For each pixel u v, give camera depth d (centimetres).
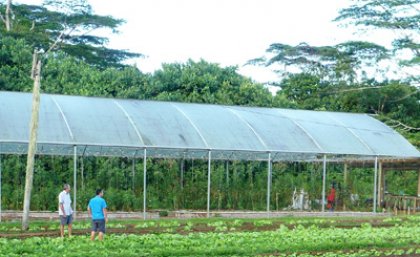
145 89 5388
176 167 4231
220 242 2553
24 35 6850
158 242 2512
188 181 4162
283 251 2425
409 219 3769
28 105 3619
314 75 7294
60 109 3675
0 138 3291
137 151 4041
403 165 4825
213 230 3111
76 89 5159
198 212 3928
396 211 4362
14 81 5038
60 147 3800
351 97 6781
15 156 4003
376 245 2620
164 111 3994
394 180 5603
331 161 4597
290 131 4131
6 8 7375
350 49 7288
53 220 3419
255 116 4219
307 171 4603
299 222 3478
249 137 3922
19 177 3981
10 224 3120
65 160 4303
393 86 6575
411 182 5669
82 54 7406
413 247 2605
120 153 4012
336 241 2641
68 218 2708
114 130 3619
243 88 5541
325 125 4328
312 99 6712
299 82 7131
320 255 2378
